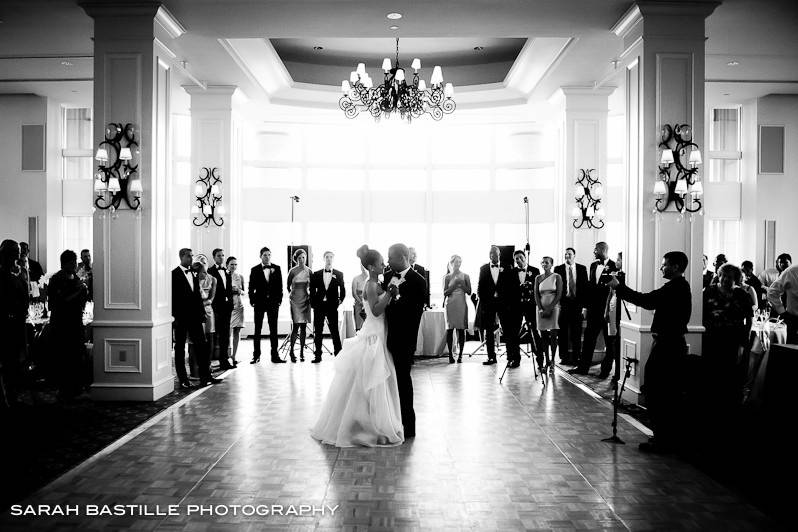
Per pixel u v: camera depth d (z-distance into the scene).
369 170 13.39
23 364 6.86
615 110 12.14
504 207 13.07
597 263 8.42
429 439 5.28
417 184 13.46
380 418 5.08
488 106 11.83
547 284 8.62
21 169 11.73
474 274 13.29
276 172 13.21
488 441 5.22
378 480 4.25
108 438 5.23
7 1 6.72
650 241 6.61
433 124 13.02
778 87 10.65
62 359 6.67
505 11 7.01
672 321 4.96
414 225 13.41
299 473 4.38
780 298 6.41
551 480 4.27
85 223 12.27
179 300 7.35
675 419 4.84
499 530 3.46
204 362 7.60
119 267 6.70
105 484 4.14
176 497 3.92
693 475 4.37
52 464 4.54
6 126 11.65
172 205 12.74
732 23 7.38
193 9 6.98
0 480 4.22
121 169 6.71
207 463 4.59
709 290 6.29
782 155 11.41
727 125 12.16
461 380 8.04
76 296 6.72
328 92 11.67
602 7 6.87
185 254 7.43
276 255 13.22
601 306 8.34
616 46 8.26
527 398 6.91
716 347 6.17
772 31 7.69
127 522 3.53
